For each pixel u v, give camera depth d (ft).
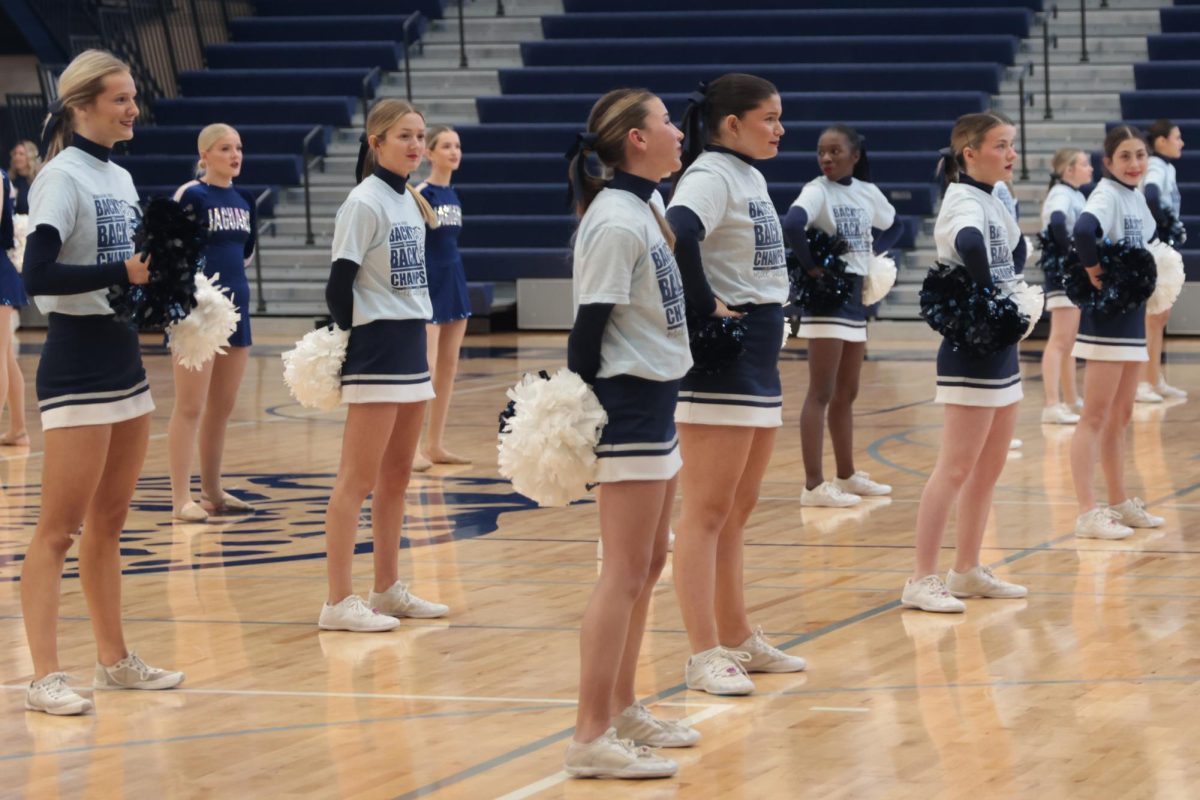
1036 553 29.45
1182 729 18.81
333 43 88.38
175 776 17.95
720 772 17.75
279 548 31.27
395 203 25.26
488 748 18.76
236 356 34.37
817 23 84.89
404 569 29.25
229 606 26.53
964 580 26.17
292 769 18.08
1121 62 81.97
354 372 24.84
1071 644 22.97
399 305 24.98
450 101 85.92
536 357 67.10
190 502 34.27
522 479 17.48
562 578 28.27
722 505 20.85
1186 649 22.52
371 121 25.41
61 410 20.34
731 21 85.76
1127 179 30.58
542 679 21.80
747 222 20.79
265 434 47.57
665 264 17.74
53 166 20.30
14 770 18.29
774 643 23.40
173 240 19.88
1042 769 17.48
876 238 37.93
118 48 88.33
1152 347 50.90
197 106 85.30
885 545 30.58
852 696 20.62
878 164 76.54
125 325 20.47
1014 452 41.47
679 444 20.65
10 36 87.20
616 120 17.70
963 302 24.77
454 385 58.49
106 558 21.56
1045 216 46.32
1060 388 54.49
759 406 20.53
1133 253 29.55
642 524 17.67
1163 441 42.37
